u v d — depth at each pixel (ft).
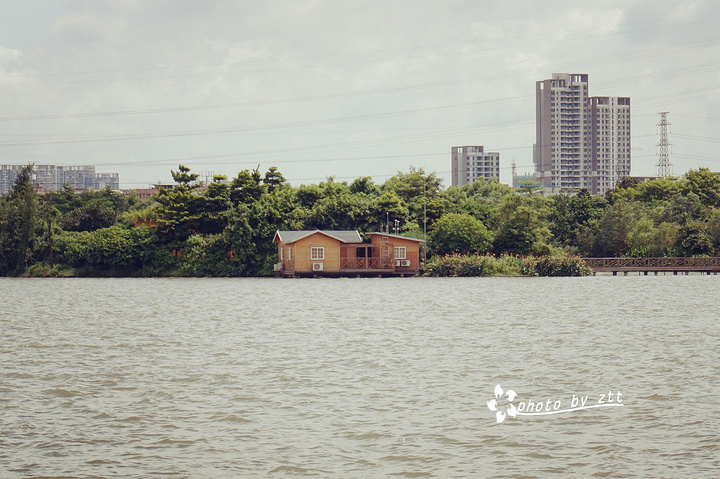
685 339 146.92
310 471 73.67
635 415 90.58
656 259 376.27
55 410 93.40
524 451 78.74
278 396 100.22
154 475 72.54
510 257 363.76
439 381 109.09
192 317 190.70
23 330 164.66
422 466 74.84
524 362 123.44
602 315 191.21
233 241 363.76
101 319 186.29
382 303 228.02
